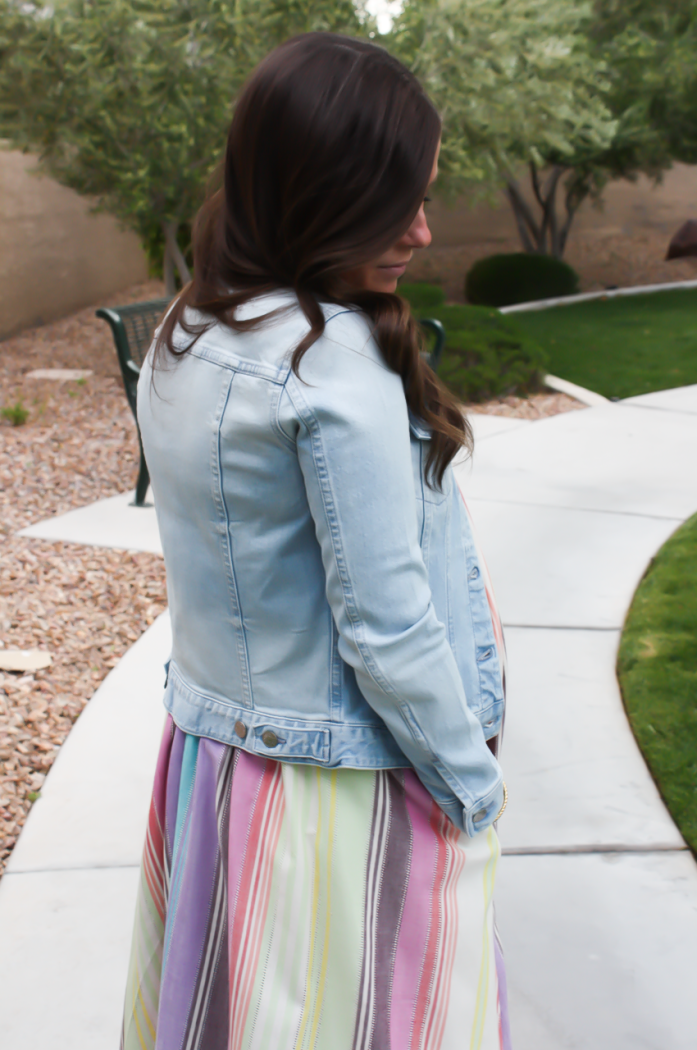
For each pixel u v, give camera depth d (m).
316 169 0.91
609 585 3.61
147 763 2.58
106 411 6.47
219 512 1.03
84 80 6.17
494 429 5.93
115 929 2.00
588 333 9.27
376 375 0.94
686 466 5.06
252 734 1.11
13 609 3.53
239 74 6.18
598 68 7.71
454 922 1.11
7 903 2.07
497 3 6.43
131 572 3.87
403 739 1.02
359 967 1.05
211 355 0.99
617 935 1.95
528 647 3.15
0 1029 1.76
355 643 0.96
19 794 2.46
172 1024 1.15
